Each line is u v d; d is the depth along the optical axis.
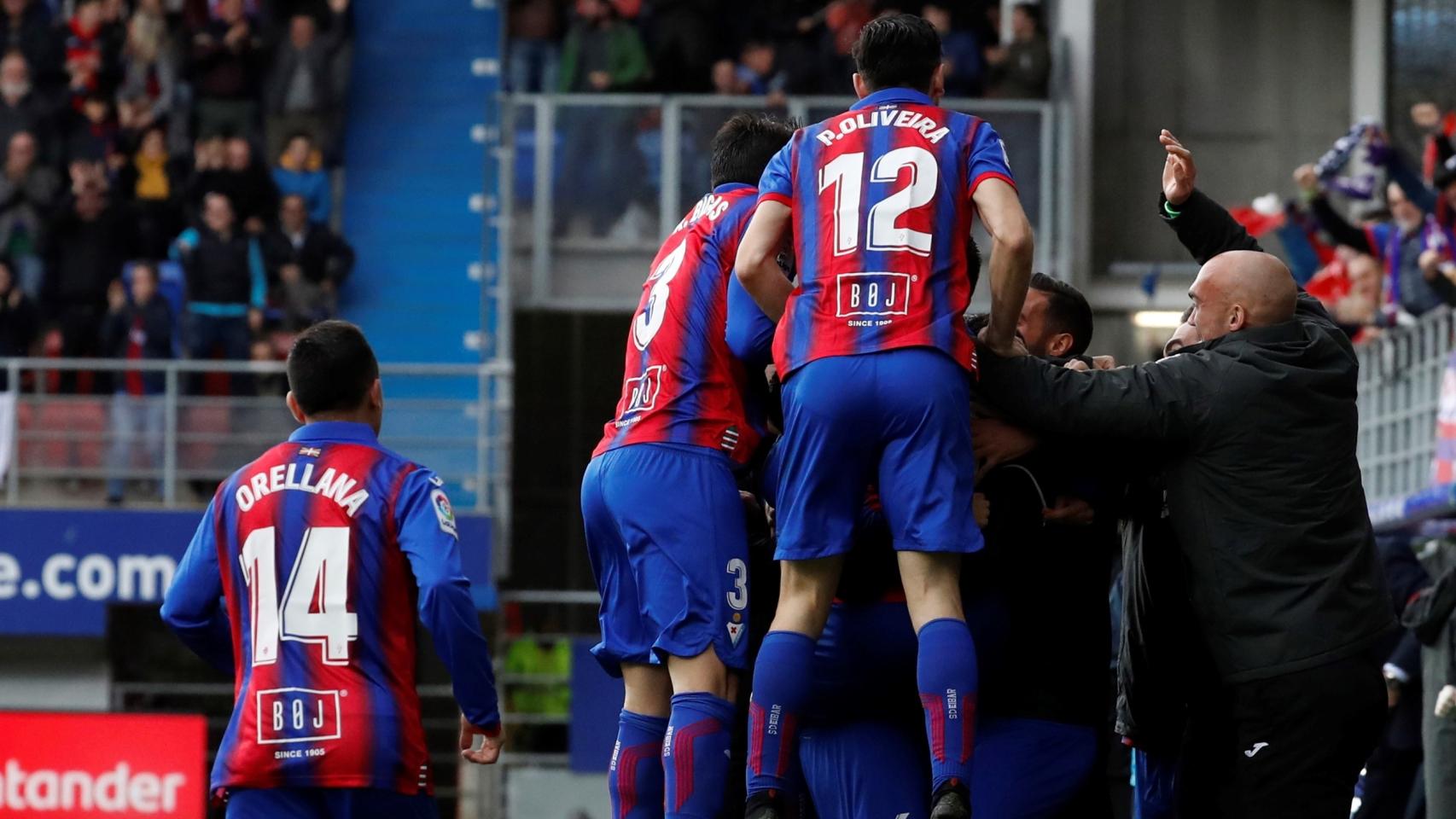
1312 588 16.59
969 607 17.08
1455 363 34.31
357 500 17.62
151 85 54.81
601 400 55.09
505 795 45.97
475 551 46.66
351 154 59.50
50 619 46.88
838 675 16.88
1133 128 59.09
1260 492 16.66
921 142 16.02
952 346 15.62
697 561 17.09
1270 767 16.56
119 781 37.91
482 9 62.09
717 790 16.64
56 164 53.38
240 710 17.47
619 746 17.72
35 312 50.53
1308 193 39.19
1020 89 54.75
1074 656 17.45
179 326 50.81
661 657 17.11
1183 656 17.70
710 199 18.28
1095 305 57.09
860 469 15.80
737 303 17.38
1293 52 59.66
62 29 55.28
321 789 17.27
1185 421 16.70
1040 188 53.56
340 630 17.44
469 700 17.42
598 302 54.88
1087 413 16.56
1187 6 59.47
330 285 51.41
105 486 47.66
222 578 17.94
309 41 55.56
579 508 54.88
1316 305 18.03
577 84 55.47
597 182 54.72
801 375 15.83
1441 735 25.11
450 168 59.59
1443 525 36.53
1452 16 59.12
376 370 18.50
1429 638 25.31
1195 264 57.38
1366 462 41.50
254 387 49.16
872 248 15.77
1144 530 17.75
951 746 15.05
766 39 55.84
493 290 54.28
